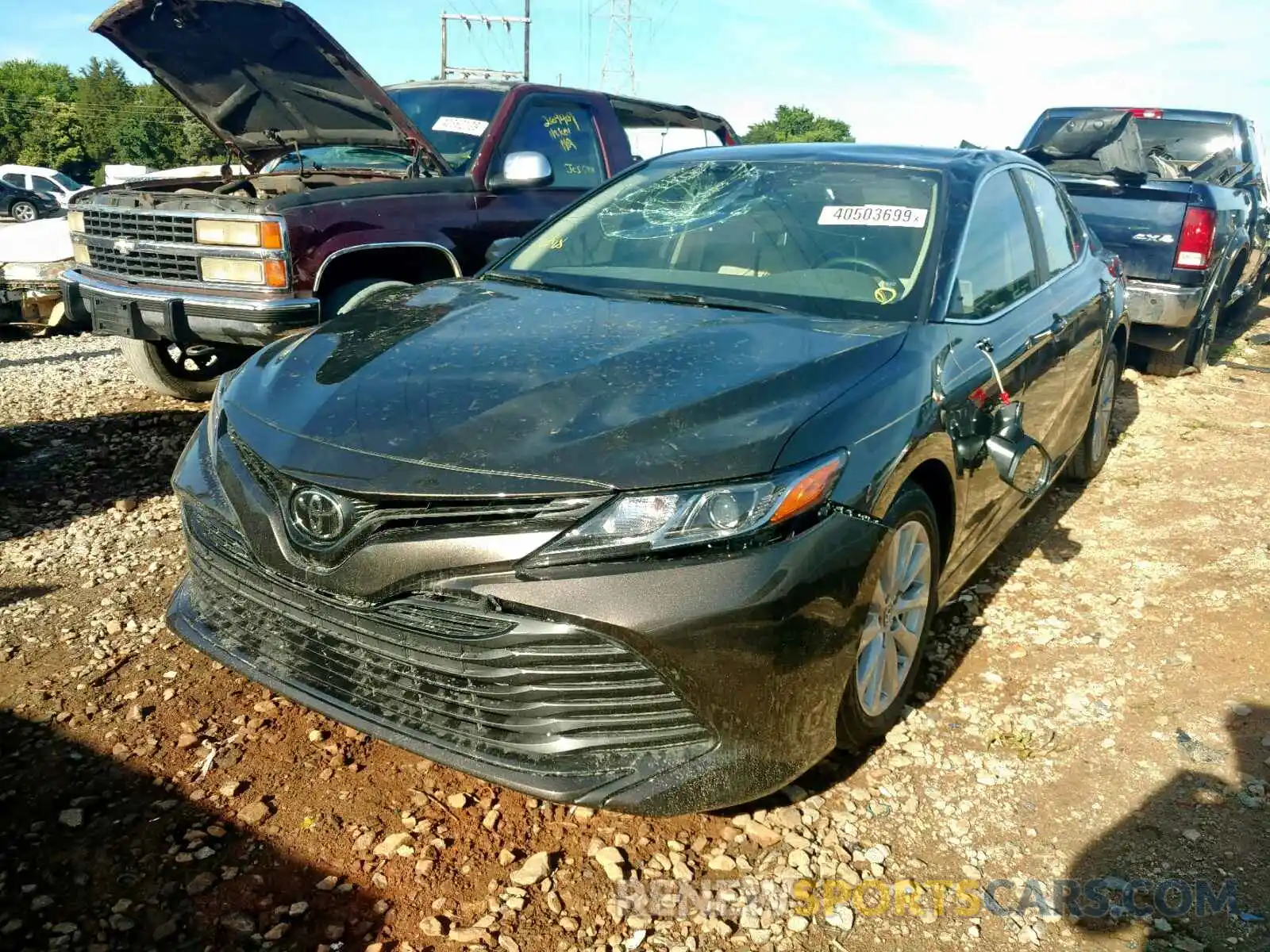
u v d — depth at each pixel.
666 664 2.16
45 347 8.23
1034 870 2.47
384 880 2.32
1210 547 4.39
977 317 3.27
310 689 2.48
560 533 2.16
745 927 2.26
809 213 3.54
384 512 2.26
